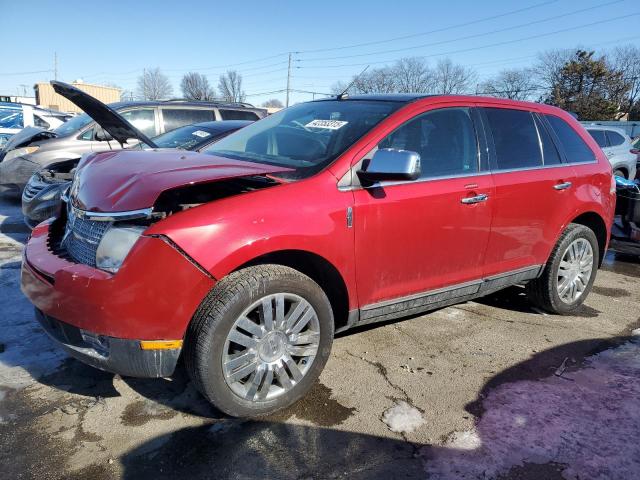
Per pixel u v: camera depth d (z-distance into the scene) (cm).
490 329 404
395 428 271
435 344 372
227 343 253
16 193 803
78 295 243
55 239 310
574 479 238
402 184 312
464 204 338
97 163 315
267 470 237
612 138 1259
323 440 259
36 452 244
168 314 239
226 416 276
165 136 741
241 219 252
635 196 596
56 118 1594
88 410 278
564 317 438
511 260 385
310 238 270
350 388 308
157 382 308
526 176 380
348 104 369
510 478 238
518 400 301
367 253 298
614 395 310
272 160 325
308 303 278
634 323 429
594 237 445
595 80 5444
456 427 274
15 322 384
